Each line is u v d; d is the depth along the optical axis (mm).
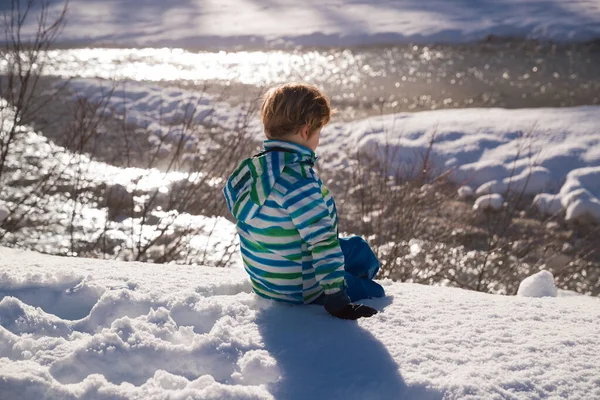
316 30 15758
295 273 2611
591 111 9258
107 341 2297
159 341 2334
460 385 2098
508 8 17312
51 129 8633
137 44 14727
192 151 8055
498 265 6043
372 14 17484
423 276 5793
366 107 10352
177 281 2924
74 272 2889
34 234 6133
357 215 6645
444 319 2605
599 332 2521
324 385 2143
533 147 8086
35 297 2752
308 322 2529
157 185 7156
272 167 2510
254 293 2793
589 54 13289
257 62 13352
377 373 2188
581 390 2115
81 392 2068
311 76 12203
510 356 2299
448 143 8281
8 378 2062
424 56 13539
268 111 2580
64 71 11836
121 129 8844
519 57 13289
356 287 2781
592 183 7312
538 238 6488
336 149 8531
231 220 6484
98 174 7406
